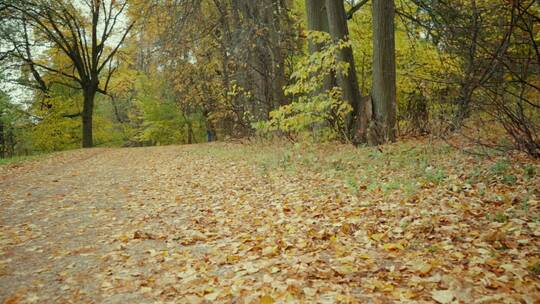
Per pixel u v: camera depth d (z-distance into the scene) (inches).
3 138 1228.5
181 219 261.3
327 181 324.8
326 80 522.3
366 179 308.3
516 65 249.1
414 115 512.1
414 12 617.9
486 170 277.6
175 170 500.7
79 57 1165.1
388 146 411.8
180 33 681.6
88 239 228.4
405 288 134.3
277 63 695.1
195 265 175.8
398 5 634.2
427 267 144.9
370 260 161.8
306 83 494.0
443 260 153.3
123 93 1614.2
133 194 357.1
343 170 356.2
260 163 457.4
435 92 435.2
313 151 478.3
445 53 462.9
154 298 147.9
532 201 205.6
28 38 1079.6
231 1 735.1
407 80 552.4
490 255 152.9
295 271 156.6
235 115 836.0
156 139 1593.3
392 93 452.1
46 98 1184.8
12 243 225.1
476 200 222.7
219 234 222.8
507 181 247.1
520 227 175.3
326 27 544.4
